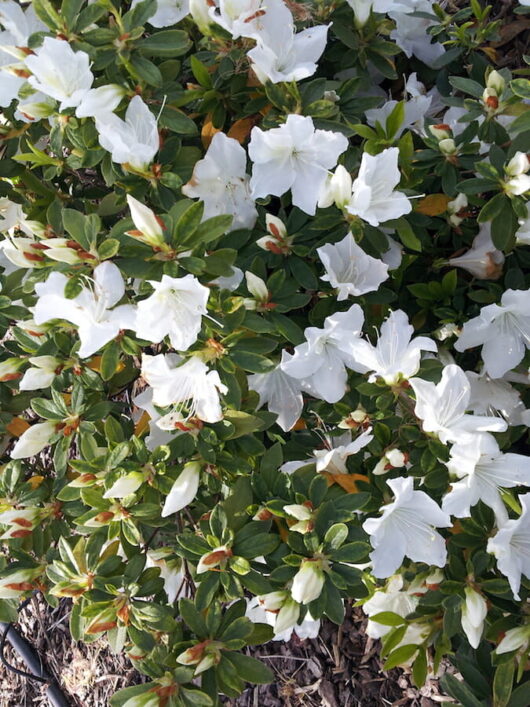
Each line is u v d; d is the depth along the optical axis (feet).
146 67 2.12
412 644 2.22
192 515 2.35
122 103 2.16
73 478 2.40
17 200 2.55
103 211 2.30
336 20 2.41
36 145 2.59
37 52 2.07
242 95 2.35
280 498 2.07
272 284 2.16
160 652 2.02
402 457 2.10
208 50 2.25
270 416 2.13
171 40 2.13
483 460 2.02
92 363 2.29
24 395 2.42
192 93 2.27
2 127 2.39
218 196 2.25
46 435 2.20
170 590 2.47
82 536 2.31
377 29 2.46
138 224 1.90
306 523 1.99
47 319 2.01
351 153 2.32
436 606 2.20
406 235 2.24
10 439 2.58
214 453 2.04
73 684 3.71
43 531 2.29
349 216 2.16
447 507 1.96
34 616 3.91
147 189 2.18
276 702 3.23
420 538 2.01
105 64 2.10
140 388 2.87
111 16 2.15
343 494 2.12
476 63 2.69
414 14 2.68
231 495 2.04
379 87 2.77
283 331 2.16
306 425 2.46
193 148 2.23
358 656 3.15
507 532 1.94
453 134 2.43
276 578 2.00
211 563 1.97
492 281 2.49
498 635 2.10
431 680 2.97
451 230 2.46
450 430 1.99
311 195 2.15
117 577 2.10
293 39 2.22
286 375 2.29
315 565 1.96
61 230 2.32
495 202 2.19
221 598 2.08
